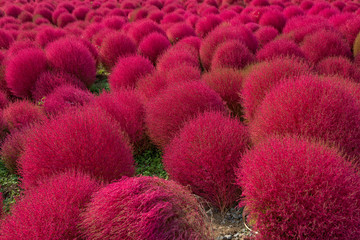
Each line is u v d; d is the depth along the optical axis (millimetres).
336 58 6730
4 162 4797
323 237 2461
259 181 2693
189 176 3568
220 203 3586
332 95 3428
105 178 3482
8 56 8977
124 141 3988
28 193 3154
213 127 3678
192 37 10461
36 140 3527
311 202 2471
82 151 3387
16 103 6102
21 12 21609
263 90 4602
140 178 2691
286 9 15508
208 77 6020
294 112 3459
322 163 2594
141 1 27344
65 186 2912
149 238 2400
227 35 8750
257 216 2736
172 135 4516
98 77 9484
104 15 20641
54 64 7484
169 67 7262
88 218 2574
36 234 2529
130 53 9070
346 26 10211
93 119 3693
